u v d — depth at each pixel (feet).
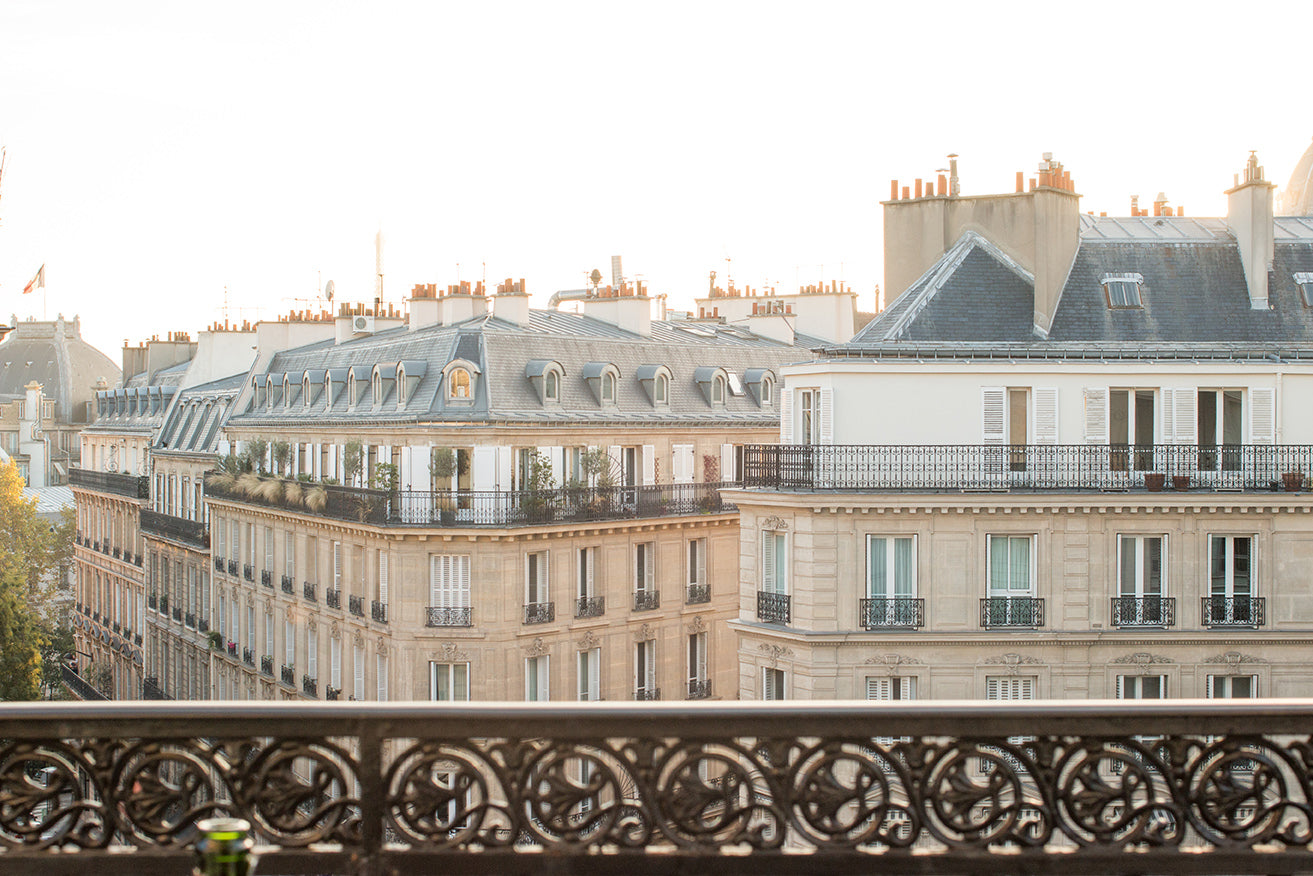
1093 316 117.50
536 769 26.27
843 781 101.04
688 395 189.06
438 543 157.79
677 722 26.12
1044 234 116.78
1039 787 26.40
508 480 160.97
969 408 111.55
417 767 26.16
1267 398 110.73
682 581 179.63
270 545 200.85
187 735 26.12
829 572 107.65
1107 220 127.85
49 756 26.04
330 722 26.08
